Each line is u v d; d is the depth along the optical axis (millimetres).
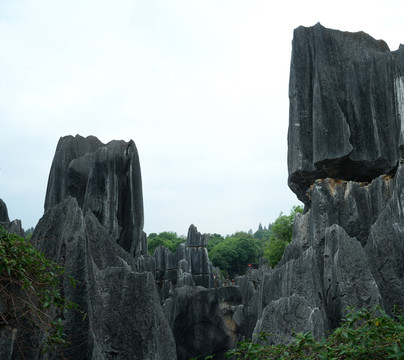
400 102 16484
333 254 13641
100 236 13586
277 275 15148
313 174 16938
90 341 10477
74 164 18219
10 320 8711
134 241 17750
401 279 13508
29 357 9719
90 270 11508
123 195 17875
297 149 17094
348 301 12992
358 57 17516
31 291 8758
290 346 8188
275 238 64188
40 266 9031
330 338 8086
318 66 17141
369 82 17172
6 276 8344
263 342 13414
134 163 18000
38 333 9828
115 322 11992
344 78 17328
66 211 11547
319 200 15930
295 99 17453
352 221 15594
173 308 29438
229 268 109688
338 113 16734
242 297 27641
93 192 17250
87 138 19766
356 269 13305
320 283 13812
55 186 18578
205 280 46250
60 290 10742
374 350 7422
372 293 13000
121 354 11867
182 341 29250
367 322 7855
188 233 47844
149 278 12539
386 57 17141
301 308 13039
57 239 11375
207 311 29344
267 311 13727
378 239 14133
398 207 14125
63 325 10383
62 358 10109
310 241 16375
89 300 10898
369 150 16578
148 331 12164
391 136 16578
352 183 16000
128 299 12297
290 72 18016
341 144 16422
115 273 12445
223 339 29016
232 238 116125
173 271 47062
